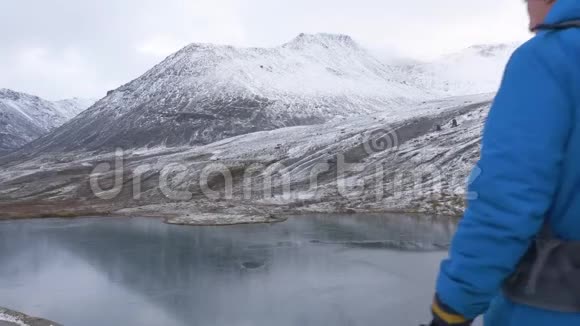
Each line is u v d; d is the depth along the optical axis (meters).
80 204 63.19
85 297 21.03
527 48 1.21
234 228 41.97
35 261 29.38
